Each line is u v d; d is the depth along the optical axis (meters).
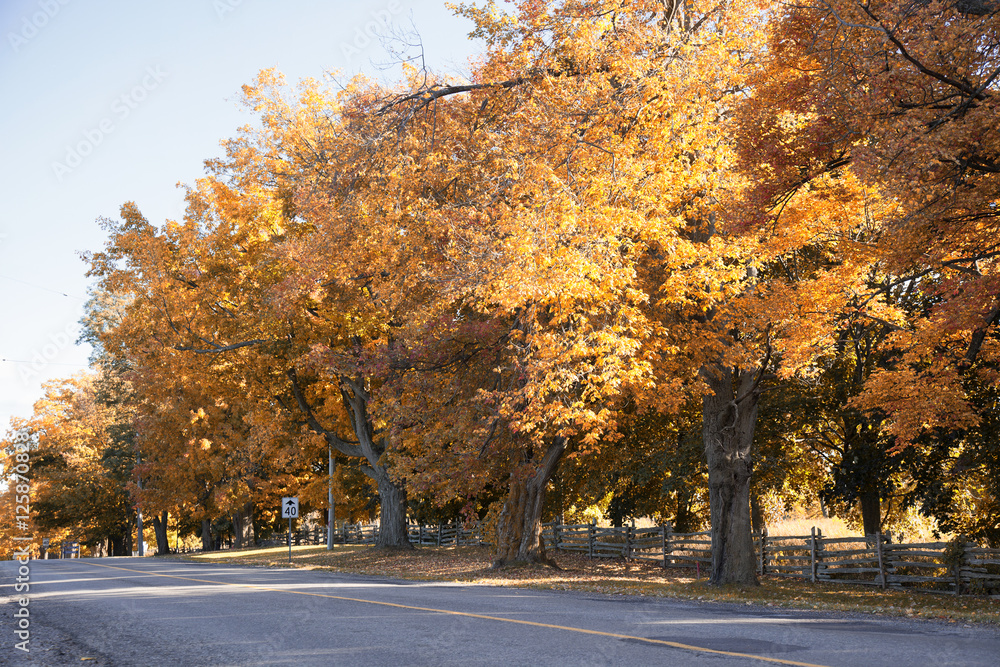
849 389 22.08
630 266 15.26
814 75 12.97
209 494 47.19
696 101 16.05
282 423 32.03
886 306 17.17
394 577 20.66
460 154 18.88
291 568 25.64
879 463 20.02
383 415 23.67
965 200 11.22
